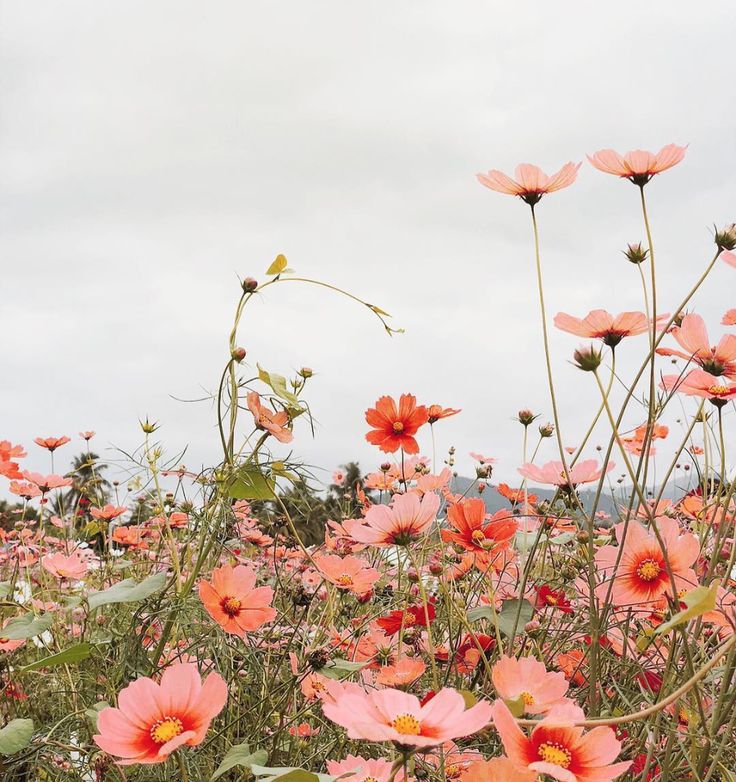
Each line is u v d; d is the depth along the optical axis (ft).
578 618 3.49
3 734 2.66
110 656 3.03
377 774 2.23
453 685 3.29
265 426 3.23
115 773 2.71
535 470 3.00
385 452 3.73
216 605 2.88
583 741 2.05
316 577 4.05
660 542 2.49
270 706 3.14
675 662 2.68
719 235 2.70
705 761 2.46
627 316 2.78
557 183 3.01
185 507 3.28
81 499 5.36
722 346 2.74
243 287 3.31
